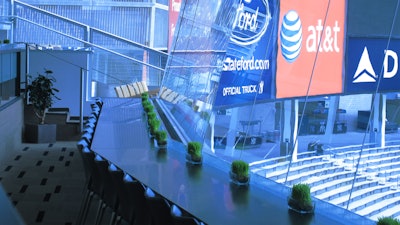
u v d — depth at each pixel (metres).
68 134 9.55
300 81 4.34
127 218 3.63
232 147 5.20
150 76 10.26
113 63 10.21
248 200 2.99
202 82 6.24
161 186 3.34
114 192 3.92
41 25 10.77
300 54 4.40
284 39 4.77
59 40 10.76
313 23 4.22
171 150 4.62
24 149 8.63
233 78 5.55
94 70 10.20
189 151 4.07
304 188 2.75
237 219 2.64
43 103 9.14
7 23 10.65
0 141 7.07
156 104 8.41
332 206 2.71
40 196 5.83
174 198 3.05
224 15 6.02
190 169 3.84
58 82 10.19
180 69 8.02
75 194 5.91
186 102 6.87
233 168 3.41
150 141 5.06
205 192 3.18
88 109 10.10
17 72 8.98
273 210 2.78
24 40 10.79
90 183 4.69
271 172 4.13
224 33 5.88
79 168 7.30
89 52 10.16
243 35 5.50
